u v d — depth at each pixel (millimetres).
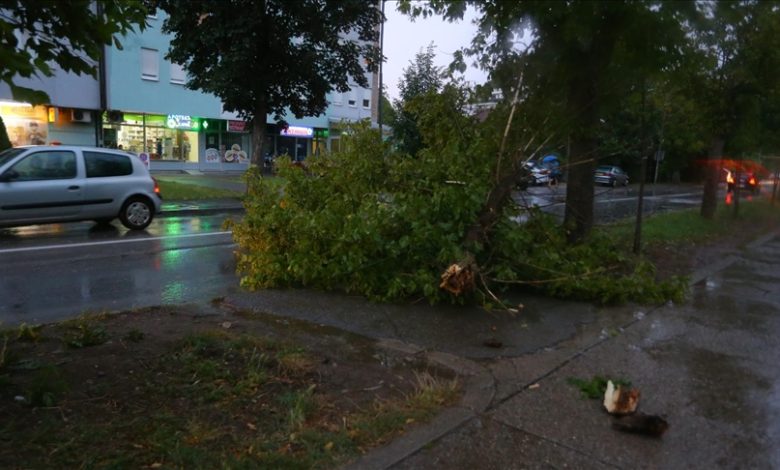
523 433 3557
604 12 4840
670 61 5840
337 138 7523
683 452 3424
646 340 5395
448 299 6090
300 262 6363
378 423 3482
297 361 4312
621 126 9641
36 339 4641
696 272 8680
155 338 4750
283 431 3348
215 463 2977
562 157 8188
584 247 7469
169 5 16344
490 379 4305
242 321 5434
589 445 3447
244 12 15906
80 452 2986
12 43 3281
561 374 4512
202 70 17672
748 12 4746
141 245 10242
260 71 17125
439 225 6027
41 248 9672
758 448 3502
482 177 6371
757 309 6645
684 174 47562
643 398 4152
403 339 5113
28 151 10695
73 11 3414
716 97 13938
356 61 18672
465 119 7152
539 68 5977
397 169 6852
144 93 31047
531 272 6637
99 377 3904
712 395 4242
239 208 16703
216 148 35188
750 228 14945
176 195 18078
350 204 6797
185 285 7379
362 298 6227
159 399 3637
